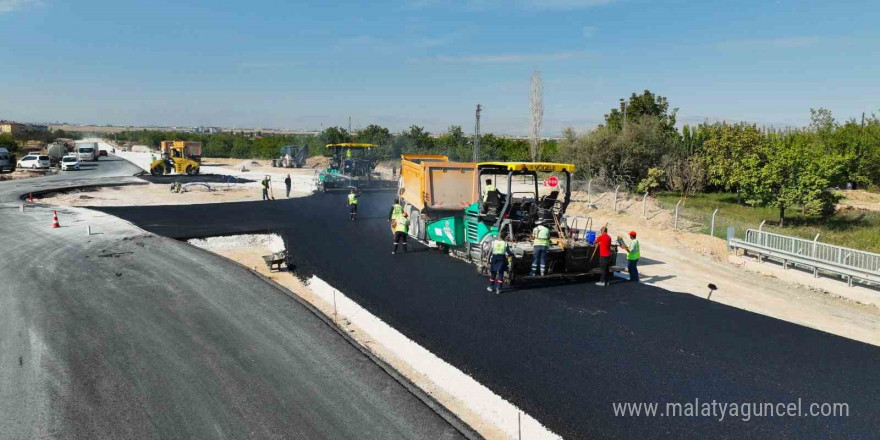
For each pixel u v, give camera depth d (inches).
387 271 602.2
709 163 1435.8
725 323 445.1
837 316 478.9
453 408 302.8
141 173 2059.5
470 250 631.2
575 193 1364.4
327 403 299.9
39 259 628.1
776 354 381.4
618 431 278.8
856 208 1159.6
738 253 711.1
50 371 333.4
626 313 465.1
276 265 630.5
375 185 1498.5
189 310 450.9
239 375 331.6
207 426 274.4
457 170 780.0
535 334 411.2
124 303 467.5
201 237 793.6
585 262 553.0
